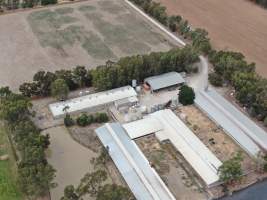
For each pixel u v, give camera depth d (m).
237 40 117.94
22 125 77.25
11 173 75.25
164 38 117.88
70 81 95.06
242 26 125.38
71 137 83.56
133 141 81.06
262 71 103.94
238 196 72.50
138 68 96.44
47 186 69.06
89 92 95.44
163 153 80.12
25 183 67.19
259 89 90.12
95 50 110.69
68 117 85.31
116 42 114.88
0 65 103.44
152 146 81.50
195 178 75.06
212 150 80.88
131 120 87.19
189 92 91.38
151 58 98.69
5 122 86.31
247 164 78.12
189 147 79.44
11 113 80.25
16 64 104.06
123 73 95.62
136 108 90.06
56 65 103.88
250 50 113.19
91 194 68.06
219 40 117.50
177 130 83.31
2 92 88.06
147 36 118.50
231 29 123.50
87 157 79.19
